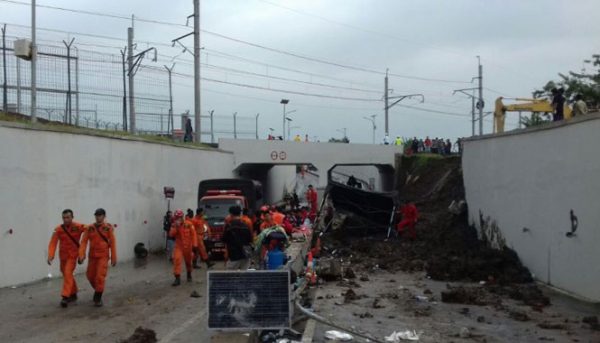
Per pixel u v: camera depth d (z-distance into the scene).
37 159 16.47
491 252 18.66
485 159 22.28
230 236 12.98
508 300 13.84
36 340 9.44
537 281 16.48
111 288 15.16
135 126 30.72
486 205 22.08
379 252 23.08
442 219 27.30
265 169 55.19
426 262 20.41
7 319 11.05
